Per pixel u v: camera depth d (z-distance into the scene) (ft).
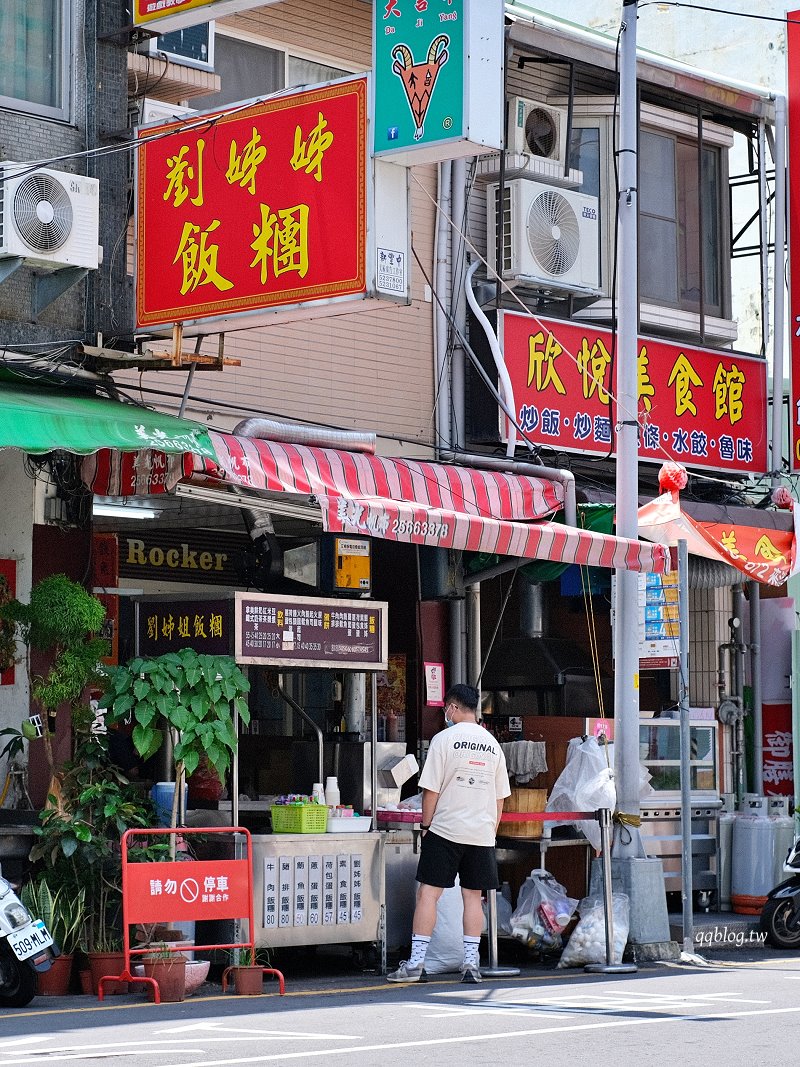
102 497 54.08
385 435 61.98
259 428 51.16
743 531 62.59
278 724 63.52
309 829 48.16
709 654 72.69
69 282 48.98
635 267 54.95
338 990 45.24
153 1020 38.29
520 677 64.80
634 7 55.16
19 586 50.44
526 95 70.74
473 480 56.34
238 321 47.75
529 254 66.18
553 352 66.13
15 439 42.52
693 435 71.67
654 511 59.52
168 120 49.65
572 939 51.31
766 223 76.79
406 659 63.00
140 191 49.85
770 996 43.06
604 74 71.51
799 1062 31.60
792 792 74.02
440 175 66.18
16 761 48.16
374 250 44.50
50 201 47.50
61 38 52.75
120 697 44.60
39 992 44.27
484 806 47.19
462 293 65.98
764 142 77.30
